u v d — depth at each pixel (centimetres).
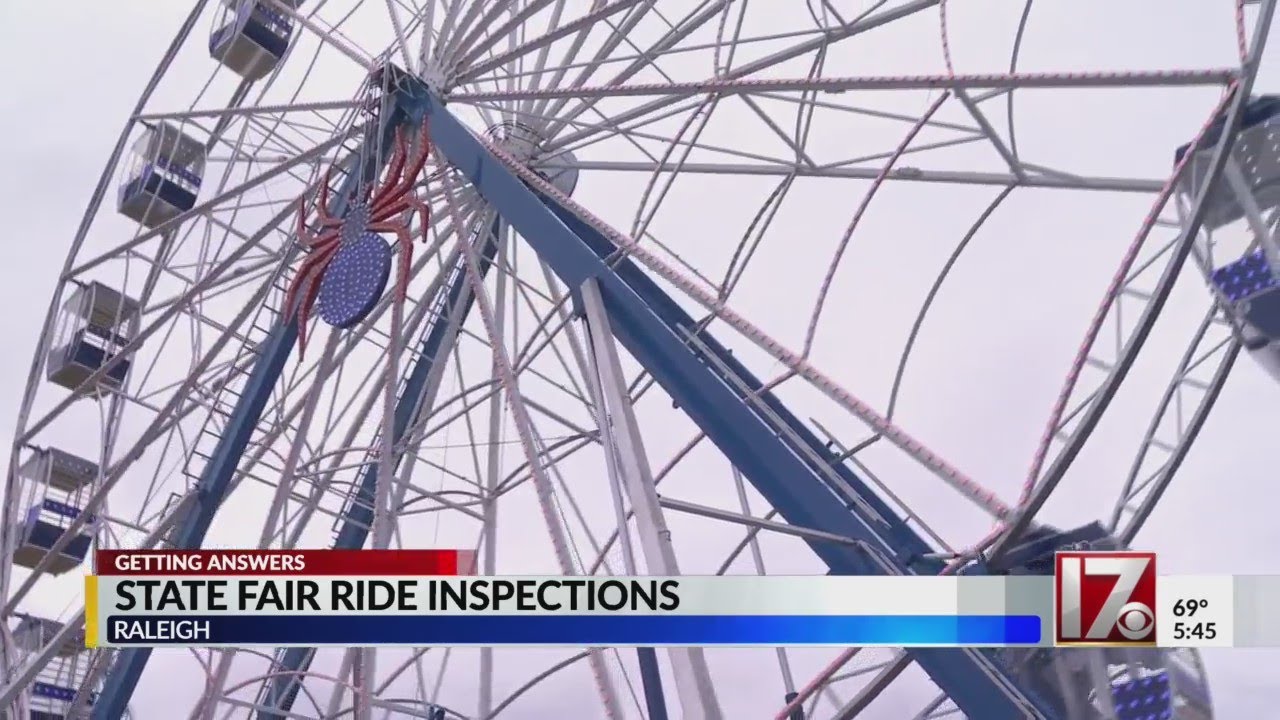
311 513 3144
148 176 3634
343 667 2653
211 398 3061
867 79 1847
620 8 2344
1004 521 1466
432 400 3259
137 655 2700
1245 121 1411
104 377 3650
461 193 3025
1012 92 2125
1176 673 1362
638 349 1938
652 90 2139
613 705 1678
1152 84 1514
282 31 3472
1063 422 1922
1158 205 1435
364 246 2494
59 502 3569
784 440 1897
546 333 3158
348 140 2798
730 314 1883
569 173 3241
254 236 2852
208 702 2470
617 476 1730
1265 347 1411
